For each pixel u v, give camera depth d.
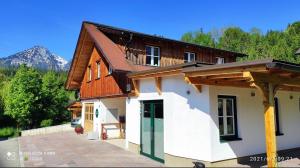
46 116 32.56
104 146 13.27
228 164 8.87
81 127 20.08
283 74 7.60
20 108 30.11
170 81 9.88
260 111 10.24
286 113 11.49
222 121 9.20
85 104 19.88
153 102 10.88
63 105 34.53
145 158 10.49
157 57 16.86
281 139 11.02
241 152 9.30
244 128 9.58
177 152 9.33
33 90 31.19
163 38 16.42
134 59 15.54
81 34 16.47
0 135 26.39
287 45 47.50
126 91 12.80
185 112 9.27
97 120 16.72
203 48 19.03
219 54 20.73
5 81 51.12
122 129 16.67
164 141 9.89
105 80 15.86
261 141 10.05
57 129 24.62
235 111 9.57
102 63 16.47
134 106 12.07
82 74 20.59
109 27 15.00
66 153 11.36
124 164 9.27
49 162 9.53
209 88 8.69
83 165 9.02
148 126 11.05
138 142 11.57
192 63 8.37
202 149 8.68
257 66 6.62
